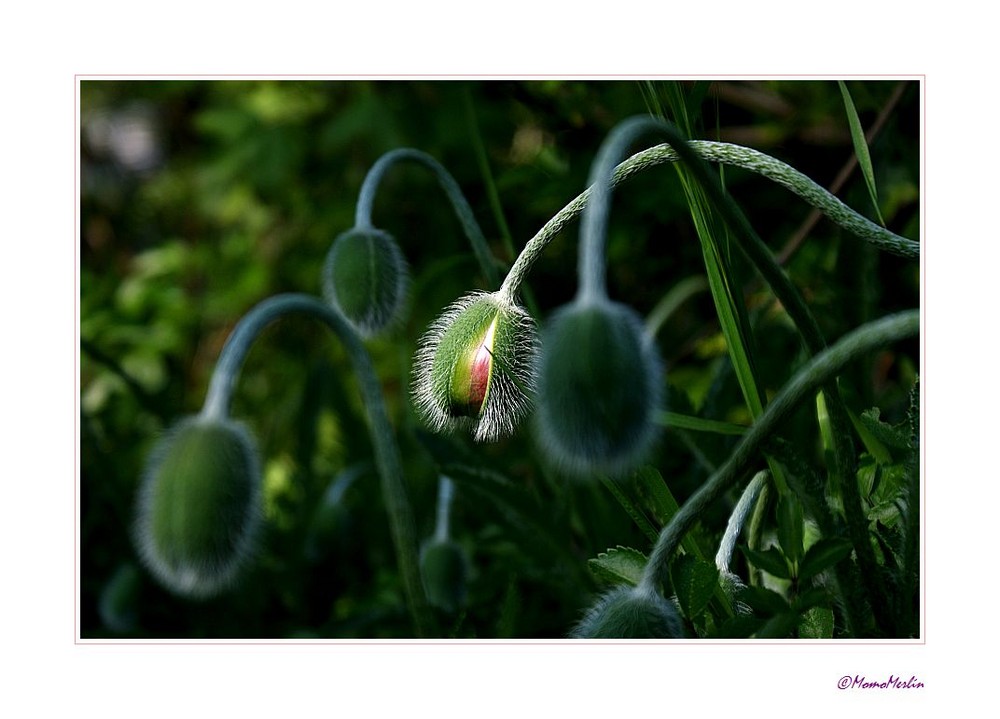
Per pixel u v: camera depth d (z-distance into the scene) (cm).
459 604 61
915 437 51
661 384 45
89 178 138
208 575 49
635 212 67
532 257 49
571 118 71
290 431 89
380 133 98
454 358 48
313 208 117
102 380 97
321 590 68
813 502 47
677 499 59
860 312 59
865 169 52
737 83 72
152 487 49
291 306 52
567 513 59
